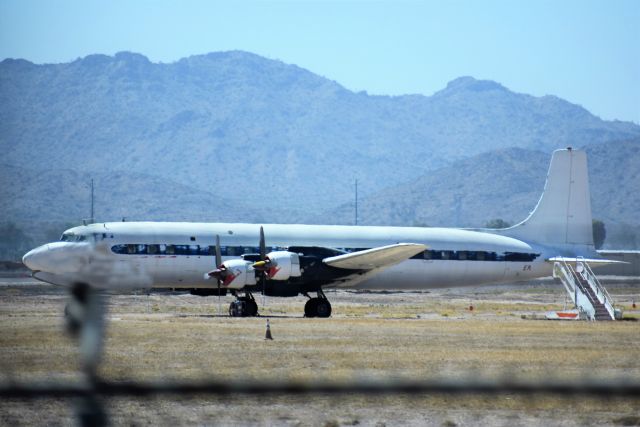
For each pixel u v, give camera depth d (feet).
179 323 420.77
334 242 514.27
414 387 186.19
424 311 602.44
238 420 205.05
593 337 389.19
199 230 498.28
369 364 285.23
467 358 304.91
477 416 212.43
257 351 313.53
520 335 392.06
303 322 442.91
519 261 559.38
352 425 203.82
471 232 560.20
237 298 497.05
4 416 201.87
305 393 182.19
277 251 494.59
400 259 499.51
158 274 487.20
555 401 223.51
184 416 207.72
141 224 495.41
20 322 406.62
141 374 257.14
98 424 185.57
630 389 190.29
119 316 482.28
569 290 550.36
